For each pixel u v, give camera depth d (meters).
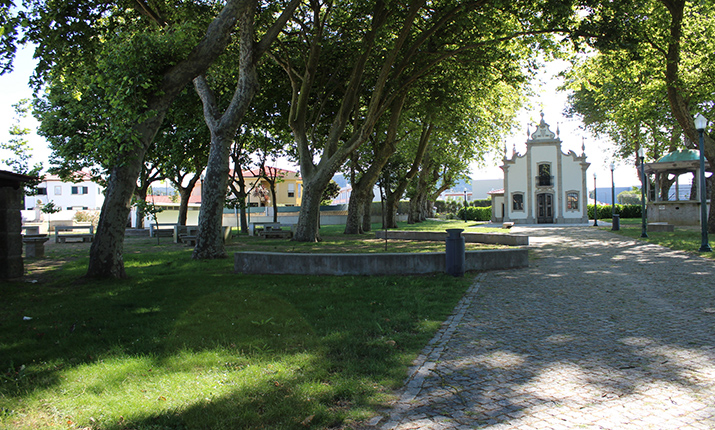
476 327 5.73
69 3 10.39
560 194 42.78
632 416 3.24
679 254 13.42
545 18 14.82
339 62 20.72
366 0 16.73
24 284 9.30
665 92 20.08
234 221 49.69
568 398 3.57
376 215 52.03
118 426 3.06
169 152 25.81
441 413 3.31
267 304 6.85
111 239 9.78
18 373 4.07
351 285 8.56
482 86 23.06
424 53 18.36
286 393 3.55
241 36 12.96
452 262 9.79
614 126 35.94
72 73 12.38
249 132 26.75
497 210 46.62
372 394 3.61
